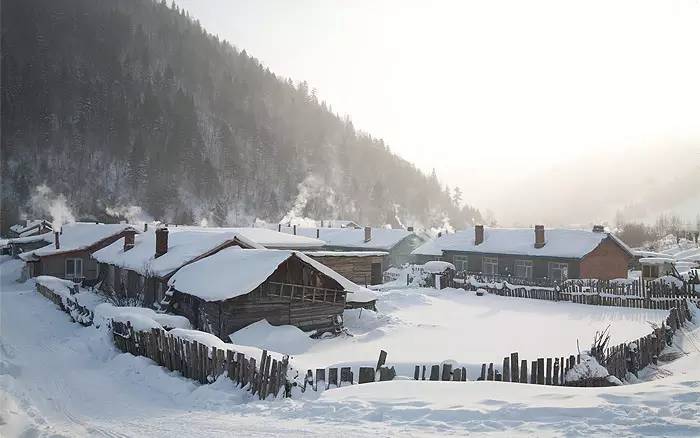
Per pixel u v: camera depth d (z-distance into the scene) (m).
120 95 198.25
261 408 11.87
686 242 97.38
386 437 8.84
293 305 26.08
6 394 13.21
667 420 8.67
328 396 12.32
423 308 34.94
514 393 11.41
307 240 44.25
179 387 14.66
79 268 51.06
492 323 29.47
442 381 13.21
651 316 31.19
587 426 8.69
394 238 72.19
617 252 49.34
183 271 29.62
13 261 67.88
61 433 10.50
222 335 24.39
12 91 172.62
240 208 165.25
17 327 28.52
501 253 51.84
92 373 17.23
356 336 25.78
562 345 23.23
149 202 153.25
